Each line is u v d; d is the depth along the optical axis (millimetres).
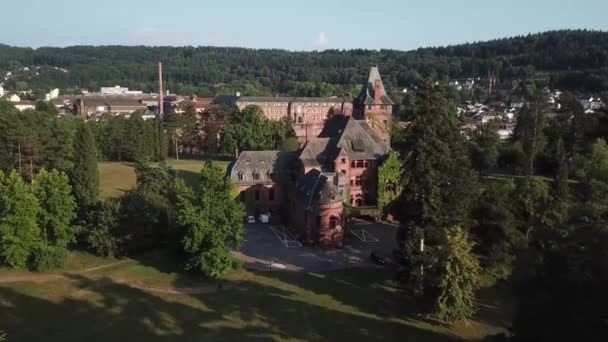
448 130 62094
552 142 126688
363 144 92625
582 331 35094
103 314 54844
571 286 37156
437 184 60094
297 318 54156
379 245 78000
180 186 84062
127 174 129750
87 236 72125
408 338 50906
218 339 49594
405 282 58438
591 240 39469
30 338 49312
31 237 65438
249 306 56938
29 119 111500
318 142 93312
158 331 51281
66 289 60875
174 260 70250
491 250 65188
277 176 94375
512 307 58625
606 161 84625
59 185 67812
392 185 90688
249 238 81438
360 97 132750
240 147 147875
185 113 166000
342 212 77625
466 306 52281
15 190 63875
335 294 60250
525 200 67875
